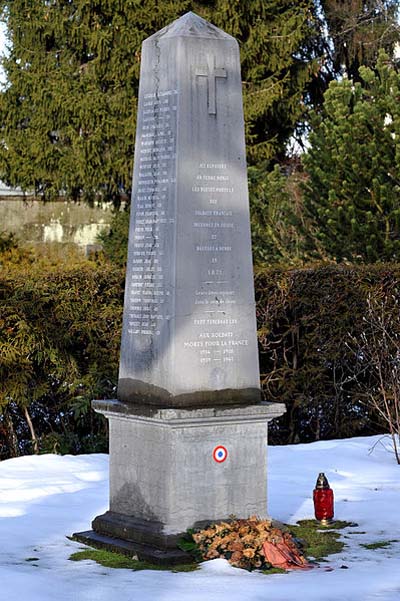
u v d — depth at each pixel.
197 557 8.20
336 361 14.66
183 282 8.48
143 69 8.91
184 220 8.49
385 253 18.09
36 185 29.16
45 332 13.70
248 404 8.66
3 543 8.78
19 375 13.62
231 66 8.77
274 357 14.71
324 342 14.64
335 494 10.68
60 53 28.50
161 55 8.73
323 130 20.08
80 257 26.69
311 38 29.94
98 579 7.69
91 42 27.39
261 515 8.75
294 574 7.86
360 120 18.83
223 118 8.70
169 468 8.36
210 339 8.59
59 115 27.98
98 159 27.92
